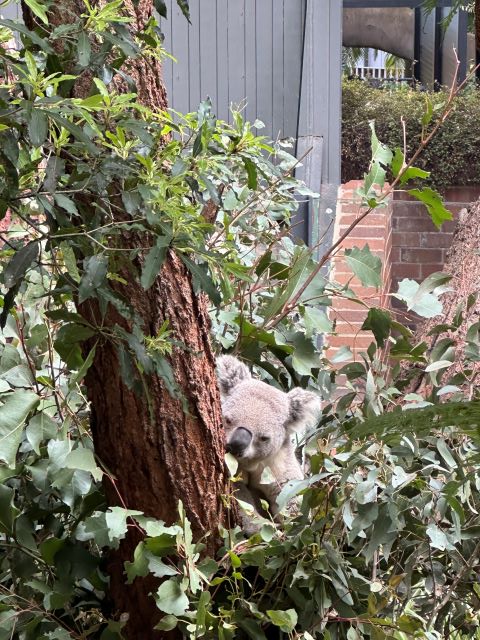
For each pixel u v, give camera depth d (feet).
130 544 7.73
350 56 42.93
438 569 9.41
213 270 7.49
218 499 7.93
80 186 5.84
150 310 7.25
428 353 13.10
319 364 10.87
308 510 8.41
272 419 10.21
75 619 8.05
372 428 6.42
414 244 32.42
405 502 8.51
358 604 8.66
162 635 7.91
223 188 11.75
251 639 8.03
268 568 7.95
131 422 7.42
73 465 6.94
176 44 24.21
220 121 7.20
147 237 7.04
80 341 7.25
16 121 5.23
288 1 23.99
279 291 10.62
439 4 33.94
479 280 14.32
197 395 7.57
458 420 5.97
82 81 6.82
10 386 7.95
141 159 5.77
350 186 27.32
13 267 5.35
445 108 9.69
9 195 5.19
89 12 5.74
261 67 24.31
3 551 8.19
